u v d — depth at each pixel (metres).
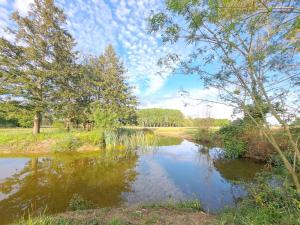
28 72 16.03
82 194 7.13
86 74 22.69
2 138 15.09
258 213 4.20
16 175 9.38
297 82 3.53
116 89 25.70
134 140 20.17
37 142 15.55
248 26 3.00
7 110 16.19
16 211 5.80
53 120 19.50
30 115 16.94
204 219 4.21
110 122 18.28
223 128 15.53
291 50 3.20
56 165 11.39
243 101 3.73
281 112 3.68
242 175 9.12
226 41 3.34
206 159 13.37
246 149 12.51
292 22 2.53
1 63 15.46
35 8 17.27
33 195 7.03
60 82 18.03
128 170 10.51
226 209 5.23
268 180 5.63
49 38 17.67
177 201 6.06
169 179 8.90
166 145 20.67
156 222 4.03
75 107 19.94
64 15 18.67
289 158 4.88
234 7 2.55
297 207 4.05
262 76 3.46
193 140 24.58
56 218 4.10
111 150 16.30
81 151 15.59
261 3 2.44
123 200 6.57
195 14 2.99
